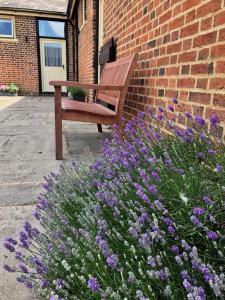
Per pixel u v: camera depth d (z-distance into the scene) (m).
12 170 2.27
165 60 2.04
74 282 0.85
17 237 1.35
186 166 1.17
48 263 0.93
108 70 3.56
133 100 2.84
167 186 1.01
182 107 1.78
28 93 10.72
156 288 0.75
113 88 2.45
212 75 1.45
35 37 10.29
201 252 0.83
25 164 2.42
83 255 0.88
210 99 1.46
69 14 9.95
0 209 1.63
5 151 2.82
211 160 1.13
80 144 3.11
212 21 1.44
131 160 1.23
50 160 2.53
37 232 1.05
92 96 6.38
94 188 1.30
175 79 1.88
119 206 1.04
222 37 1.36
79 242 0.96
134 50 2.81
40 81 10.80
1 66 10.26
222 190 0.89
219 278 0.66
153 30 2.26
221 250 0.79
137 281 0.69
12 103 7.77
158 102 2.17
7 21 10.05
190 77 1.67
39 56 10.60
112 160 1.41
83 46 7.97
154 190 0.93
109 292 0.68
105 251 0.78
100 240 0.80
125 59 2.82
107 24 4.30
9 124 4.37
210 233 0.74
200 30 1.56
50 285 0.89
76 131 3.86
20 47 10.25
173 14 1.89
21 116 5.28
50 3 10.79
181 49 1.79
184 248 0.80
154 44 2.25
